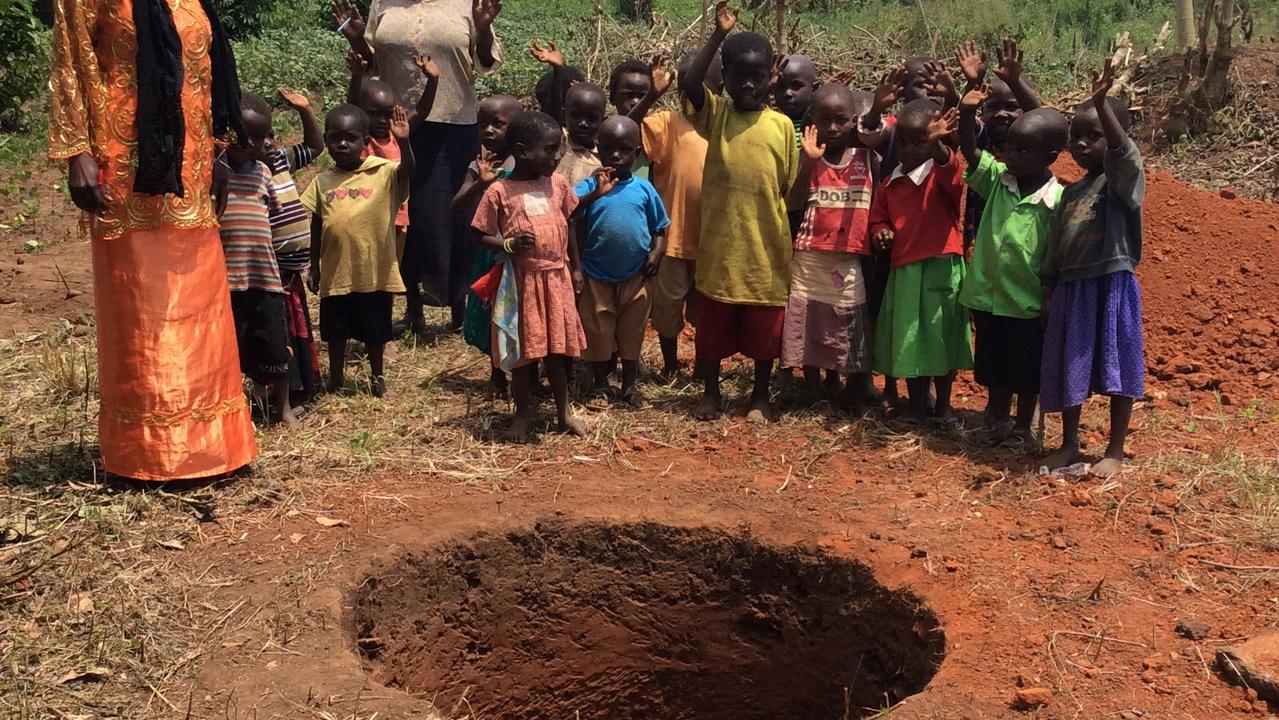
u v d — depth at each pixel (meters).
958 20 9.71
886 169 3.90
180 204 3.06
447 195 4.59
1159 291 4.58
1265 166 6.87
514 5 12.36
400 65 4.52
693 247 4.08
